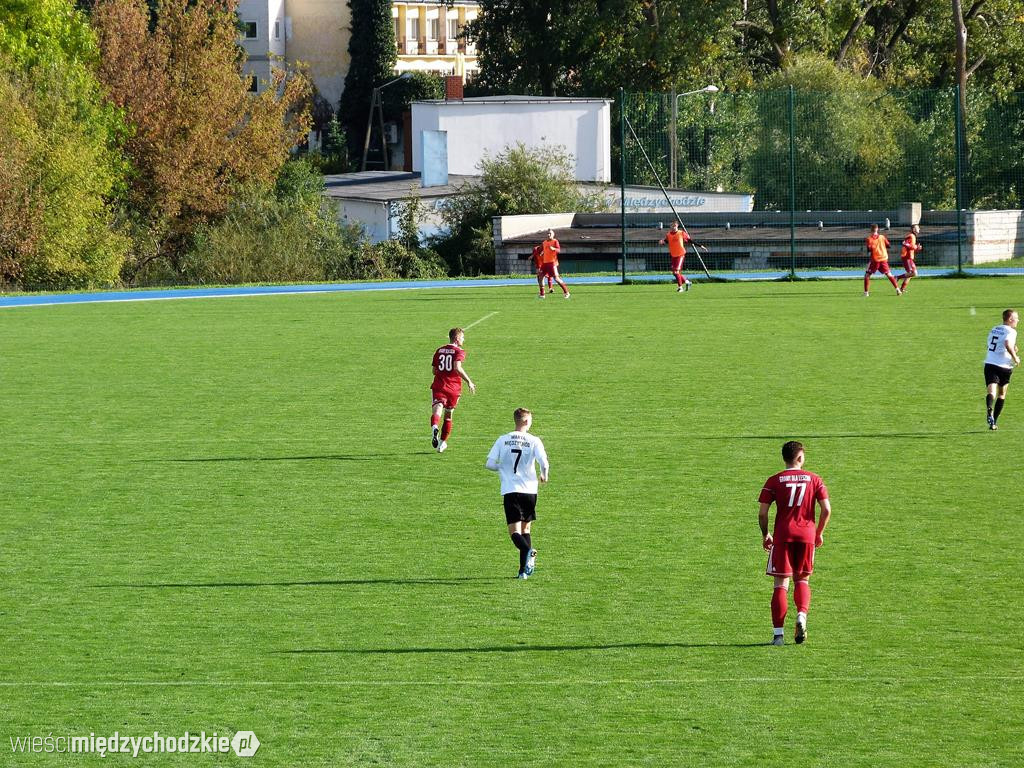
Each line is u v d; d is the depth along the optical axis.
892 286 152.25
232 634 41.97
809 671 38.41
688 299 143.50
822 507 39.72
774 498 39.84
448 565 49.03
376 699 36.88
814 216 193.75
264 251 193.75
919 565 48.12
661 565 48.72
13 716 36.09
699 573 47.75
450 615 43.53
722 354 101.38
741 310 131.25
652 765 32.72
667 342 108.38
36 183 180.50
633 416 77.38
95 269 187.12
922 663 38.84
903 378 89.25
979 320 119.69
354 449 69.69
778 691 37.03
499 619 43.09
